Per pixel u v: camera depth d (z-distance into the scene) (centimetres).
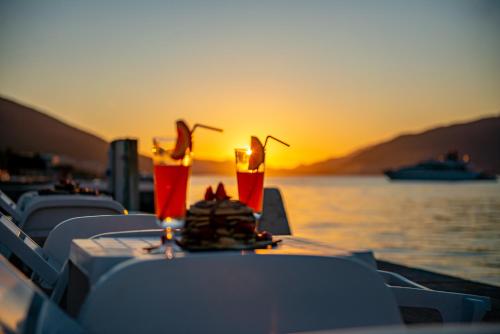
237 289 188
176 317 182
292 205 4472
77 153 19188
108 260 190
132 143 838
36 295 182
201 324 184
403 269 590
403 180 16938
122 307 177
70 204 541
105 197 597
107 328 176
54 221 544
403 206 4459
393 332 97
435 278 535
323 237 2033
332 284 196
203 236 198
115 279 178
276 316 190
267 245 214
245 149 223
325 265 197
